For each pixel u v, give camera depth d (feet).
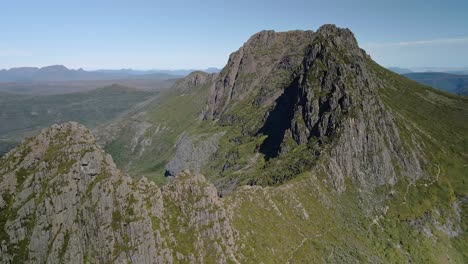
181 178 374.02
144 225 311.06
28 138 375.04
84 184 329.11
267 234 397.60
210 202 354.74
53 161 339.16
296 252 404.36
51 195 320.91
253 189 463.01
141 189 341.62
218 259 328.29
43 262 307.58
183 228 338.54
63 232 312.71
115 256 301.02
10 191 335.26
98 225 312.29
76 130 364.17
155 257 305.32
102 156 344.90
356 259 449.48
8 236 314.14
